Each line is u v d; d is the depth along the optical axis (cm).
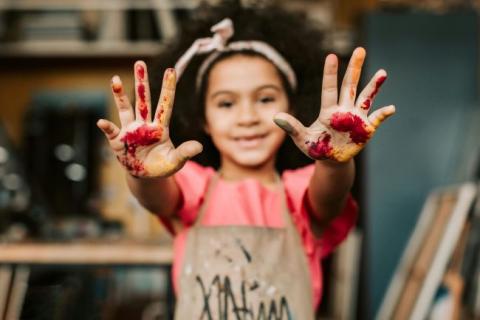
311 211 79
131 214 205
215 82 86
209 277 76
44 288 150
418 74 193
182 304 76
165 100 63
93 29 207
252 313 75
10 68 223
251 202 81
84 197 207
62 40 203
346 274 205
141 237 159
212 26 95
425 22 195
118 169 209
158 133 63
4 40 202
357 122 62
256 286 75
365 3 213
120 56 209
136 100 63
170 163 62
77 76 224
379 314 186
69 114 216
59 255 122
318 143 62
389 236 189
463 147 189
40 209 197
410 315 156
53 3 203
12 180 195
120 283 190
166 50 97
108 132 62
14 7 202
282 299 75
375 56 193
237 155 84
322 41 98
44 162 209
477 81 192
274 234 78
